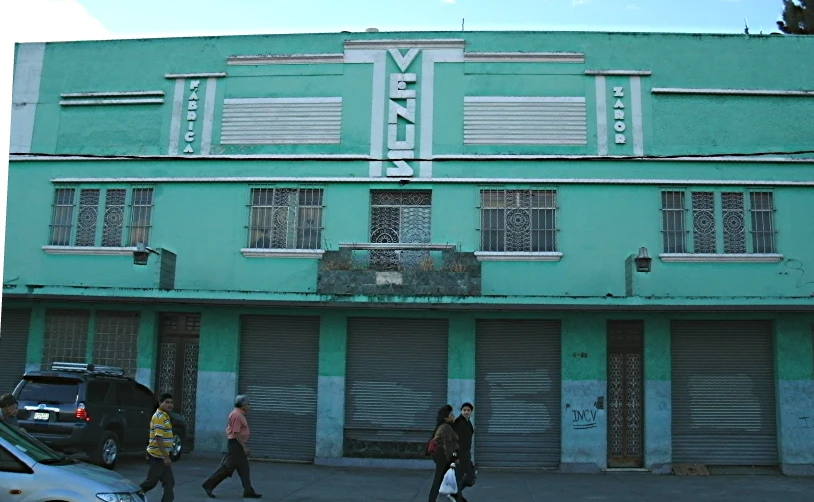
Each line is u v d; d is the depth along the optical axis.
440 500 13.38
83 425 14.14
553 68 19.30
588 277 18.47
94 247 19.38
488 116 19.17
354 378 18.55
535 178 18.80
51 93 20.34
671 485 15.64
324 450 18.16
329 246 18.94
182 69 20.05
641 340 18.33
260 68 19.84
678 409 18.03
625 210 18.72
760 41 19.30
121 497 8.61
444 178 18.94
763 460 17.84
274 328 19.00
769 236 18.62
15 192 19.97
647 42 19.36
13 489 8.34
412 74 19.45
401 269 18.19
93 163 19.91
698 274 18.39
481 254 18.50
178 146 19.75
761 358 18.20
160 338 19.23
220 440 18.39
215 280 19.08
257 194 19.44
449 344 18.36
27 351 19.28
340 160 19.20
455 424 12.42
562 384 18.02
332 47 19.72
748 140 18.94
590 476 17.02
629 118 19.08
